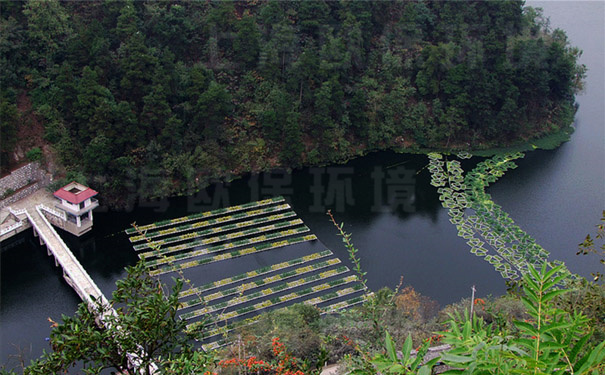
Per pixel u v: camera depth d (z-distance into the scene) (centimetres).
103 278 7025
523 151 9969
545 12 14550
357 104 9544
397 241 7688
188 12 9519
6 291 6788
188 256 7262
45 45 8544
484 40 10162
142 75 8462
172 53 9069
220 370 4534
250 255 7338
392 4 10588
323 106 9156
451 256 7419
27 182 8112
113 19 9056
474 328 1775
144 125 8344
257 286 6806
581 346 1476
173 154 8506
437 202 8569
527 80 10162
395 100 9931
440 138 9906
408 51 10312
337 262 7275
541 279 1592
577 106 11250
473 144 9969
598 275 3375
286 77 9475
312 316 5722
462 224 8031
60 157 8144
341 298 6694
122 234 7700
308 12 9775
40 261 7300
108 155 8081
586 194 8794
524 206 8481
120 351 2250
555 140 10319
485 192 8819
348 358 2591
